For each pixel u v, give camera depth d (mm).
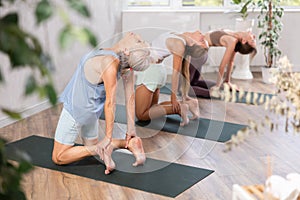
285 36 6953
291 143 4180
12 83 4609
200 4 7004
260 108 5211
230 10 6871
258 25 6438
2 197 892
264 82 6422
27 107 4918
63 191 3266
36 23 762
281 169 3637
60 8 778
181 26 6703
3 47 744
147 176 3496
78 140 4297
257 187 2078
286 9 7035
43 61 808
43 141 4234
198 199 3139
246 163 3760
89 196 3195
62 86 5512
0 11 3598
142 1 6898
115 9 6492
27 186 3328
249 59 6672
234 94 1854
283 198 1944
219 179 3463
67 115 3609
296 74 1896
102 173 3545
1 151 867
